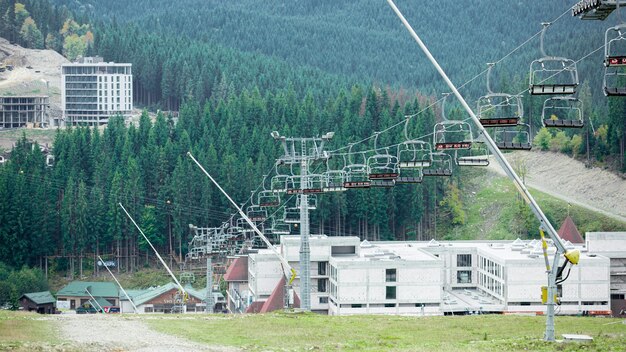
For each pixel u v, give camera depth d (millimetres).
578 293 190250
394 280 187250
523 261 190500
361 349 84750
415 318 121500
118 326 101875
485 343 88625
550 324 86062
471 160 107250
